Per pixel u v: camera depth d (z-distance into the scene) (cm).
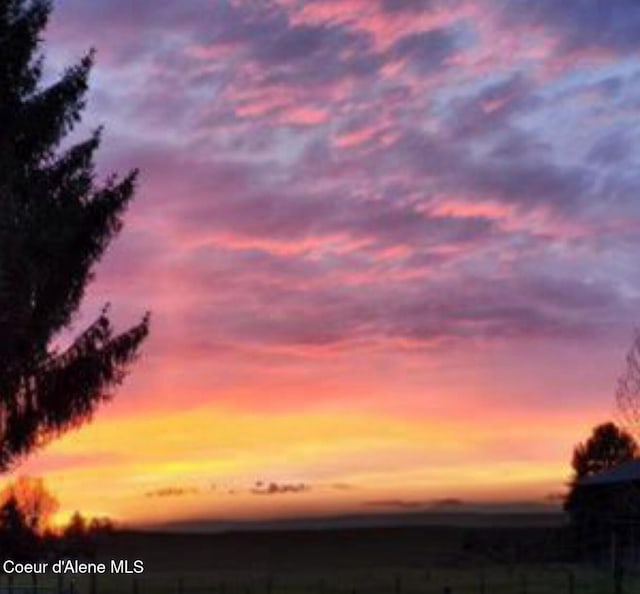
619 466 7119
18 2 2064
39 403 2058
